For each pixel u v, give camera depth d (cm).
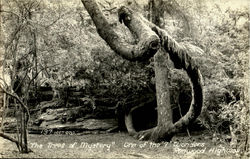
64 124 1315
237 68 876
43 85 1401
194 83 916
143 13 1132
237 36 1027
